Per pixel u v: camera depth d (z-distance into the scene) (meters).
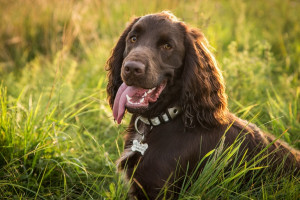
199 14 4.93
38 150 3.00
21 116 3.54
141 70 2.65
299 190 2.77
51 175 3.12
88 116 4.44
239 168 2.78
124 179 2.97
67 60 5.86
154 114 2.97
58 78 4.53
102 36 6.99
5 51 6.55
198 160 2.83
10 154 3.10
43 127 3.35
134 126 3.23
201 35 3.06
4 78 5.49
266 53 5.22
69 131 3.79
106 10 7.16
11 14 6.86
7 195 2.85
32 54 6.70
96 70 5.46
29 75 5.44
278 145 3.10
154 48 2.86
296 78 5.30
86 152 3.58
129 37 3.07
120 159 3.12
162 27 2.88
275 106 4.20
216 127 2.93
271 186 2.75
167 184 2.73
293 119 3.92
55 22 6.62
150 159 2.80
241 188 2.93
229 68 4.59
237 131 2.97
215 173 2.65
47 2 6.97
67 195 2.90
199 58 2.91
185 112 2.89
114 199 2.77
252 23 7.75
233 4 8.52
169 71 2.89
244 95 4.49
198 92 2.90
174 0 6.68
